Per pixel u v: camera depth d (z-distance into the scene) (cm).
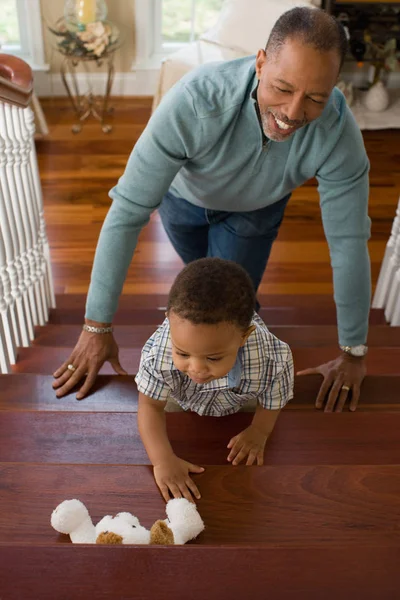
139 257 381
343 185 171
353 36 522
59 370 193
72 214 417
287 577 101
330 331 272
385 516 136
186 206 221
